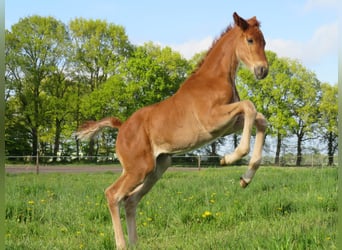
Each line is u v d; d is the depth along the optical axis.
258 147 5.37
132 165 6.01
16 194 10.04
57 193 10.80
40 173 21.75
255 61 5.50
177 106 5.76
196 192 9.97
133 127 6.10
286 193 9.15
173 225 6.91
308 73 44.88
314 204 7.63
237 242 5.05
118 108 40.50
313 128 46.22
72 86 44.34
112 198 6.00
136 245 5.61
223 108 5.46
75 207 8.33
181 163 34.81
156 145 5.98
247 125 5.22
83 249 5.47
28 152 43.66
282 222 6.36
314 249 4.62
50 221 7.30
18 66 40.78
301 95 44.56
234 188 10.27
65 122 43.50
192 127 5.66
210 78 5.73
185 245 5.30
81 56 42.84
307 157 40.31
